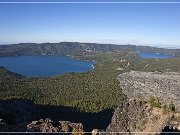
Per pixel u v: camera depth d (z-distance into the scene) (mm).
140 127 80000
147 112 82688
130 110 88562
